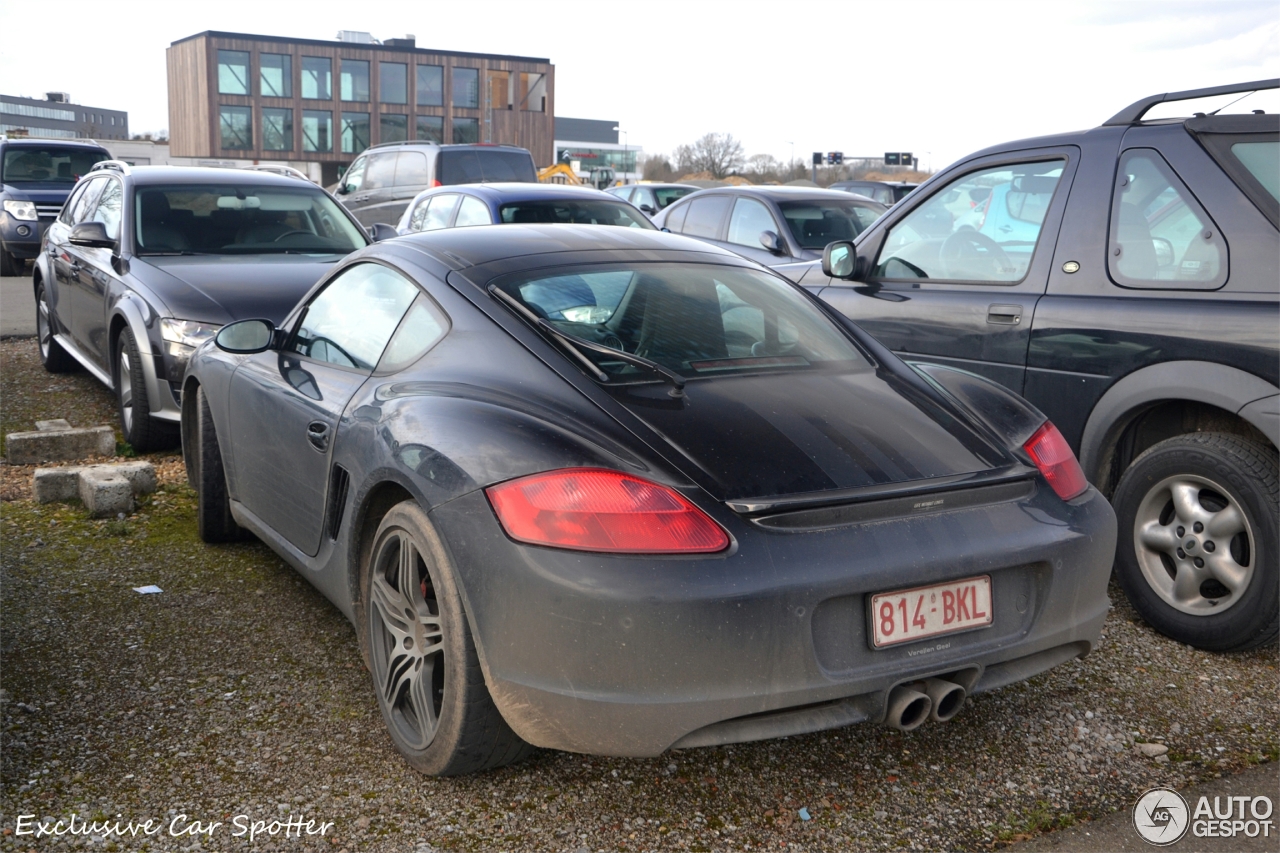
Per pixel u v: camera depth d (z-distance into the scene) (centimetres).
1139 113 394
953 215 445
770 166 8681
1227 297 340
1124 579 363
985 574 244
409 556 259
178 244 646
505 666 229
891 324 450
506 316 281
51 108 10819
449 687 242
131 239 640
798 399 266
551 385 257
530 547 224
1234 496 328
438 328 291
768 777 267
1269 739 288
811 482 235
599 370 261
